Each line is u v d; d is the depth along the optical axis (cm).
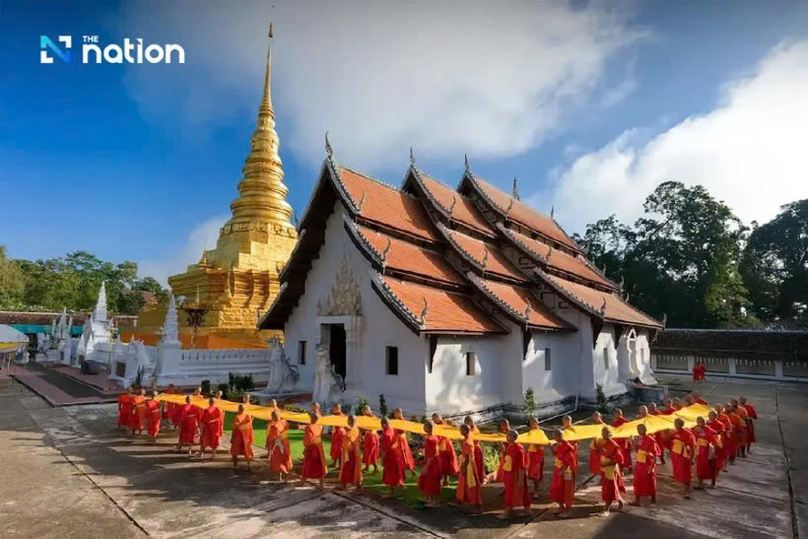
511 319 1884
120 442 1430
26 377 2897
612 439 980
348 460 1032
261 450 1353
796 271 5722
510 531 856
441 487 1030
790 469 1283
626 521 912
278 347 2036
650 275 5438
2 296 6225
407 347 1672
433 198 2225
